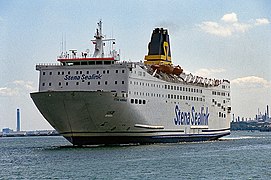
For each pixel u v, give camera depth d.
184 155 88.19
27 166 75.38
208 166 72.88
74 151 92.88
